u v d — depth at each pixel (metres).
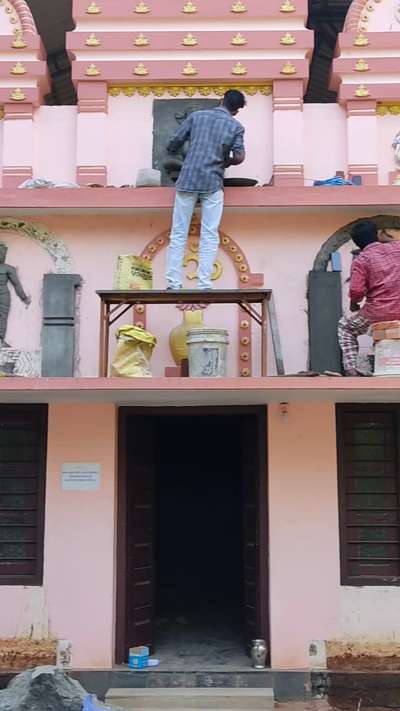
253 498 6.84
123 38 7.36
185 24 7.39
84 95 7.32
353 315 6.43
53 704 5.12
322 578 6.53
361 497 6.72
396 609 6.50
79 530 6.62
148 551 6.94
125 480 6.80
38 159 7.39
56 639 6.48
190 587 9.47
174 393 6.16
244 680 6.38
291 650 6.44
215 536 9.71
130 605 6.70
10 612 6.53
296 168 7.21
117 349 6.15
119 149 7.32
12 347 6.76
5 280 6.83
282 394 6.25
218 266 6.84
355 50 7.42
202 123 6.59
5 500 6.77
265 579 6.60
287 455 6.69
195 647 7.14
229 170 7.27
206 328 6.11
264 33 7.33
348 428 6.80
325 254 6.80
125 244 6.87
